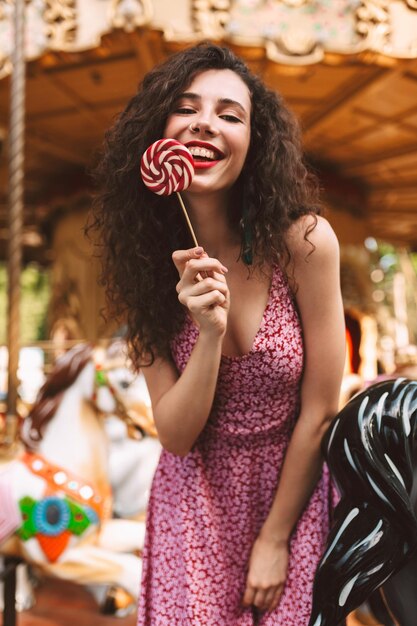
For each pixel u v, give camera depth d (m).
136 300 1.47
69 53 5.14
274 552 1.45
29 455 3.15
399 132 6.96
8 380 3.35
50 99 6.21
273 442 1.48
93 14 5.05
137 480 3.37
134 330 1.50
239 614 1.48
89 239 1.55
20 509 3.05
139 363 1.53
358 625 3.25
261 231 1.35
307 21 5.09
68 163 8.27
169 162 1.22
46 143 7.48
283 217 1.36
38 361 5.26
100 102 6.32
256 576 1.44
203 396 1.33
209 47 1.39
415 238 12.55
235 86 1.35
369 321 6.43
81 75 5.65
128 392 3.06
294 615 1.43
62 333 8.32
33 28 5.18
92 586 3.37
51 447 3.13
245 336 1.39
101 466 3.16
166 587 1.49
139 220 1.43
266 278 1.38
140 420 3.09
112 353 3.10
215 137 1.31
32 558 3.07
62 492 3.06
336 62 5.27
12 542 3.08
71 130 7.12
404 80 5.67
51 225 9.23
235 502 1.48
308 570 1.43
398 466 1.29
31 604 3.65
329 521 1.48
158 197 1.44
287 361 1.39
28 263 14.66
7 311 3.49
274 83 5.79
